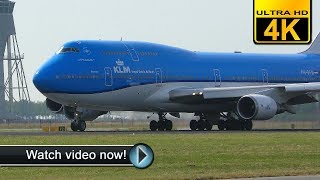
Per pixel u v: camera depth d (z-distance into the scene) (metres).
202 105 155.25
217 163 85.06
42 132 148.38
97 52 145.50
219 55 161.12
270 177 73.38
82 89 143.25
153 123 161.12
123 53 147.75
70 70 142.50
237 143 109.50
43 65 143.75
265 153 95.00
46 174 77.50
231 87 153.88
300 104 164.25
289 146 104.69
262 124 177.12
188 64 155.25
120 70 146.12
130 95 147.75
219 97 151.38
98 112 156.38
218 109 157.25
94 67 144.00
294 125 176.62
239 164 83.94
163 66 151.62
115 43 148.62
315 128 173.88
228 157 90.62
